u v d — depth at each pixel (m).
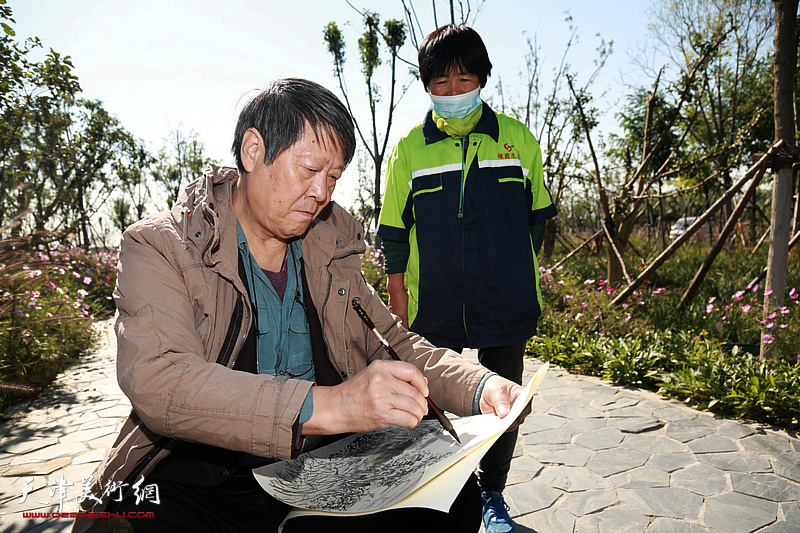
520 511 2.45
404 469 0.99
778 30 4.04
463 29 2.04
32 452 3.33
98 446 3.42
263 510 1.06
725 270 7.92
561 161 10.77
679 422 3.44
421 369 1.28
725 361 4.12
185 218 1.05
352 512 0.88
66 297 6.46
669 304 6.12
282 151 0.96
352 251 1.27
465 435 1.04
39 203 7.93
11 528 2.38
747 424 3.36
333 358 1.25
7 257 4.36
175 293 0.98
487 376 1.18
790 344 4.14
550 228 10.20
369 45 10.92
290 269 1.23
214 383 0.86
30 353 4.74
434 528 1.02
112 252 13.15
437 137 2.15
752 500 2.46
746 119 12.45
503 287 2.10
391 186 2.24
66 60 6.70
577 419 3.57
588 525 2.31
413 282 2.23
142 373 0.85
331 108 0.97
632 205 7.57
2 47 6.34
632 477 2.73
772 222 4.26
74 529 0.99
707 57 7.54
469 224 2.12
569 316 5.98
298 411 0.84
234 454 1.05
